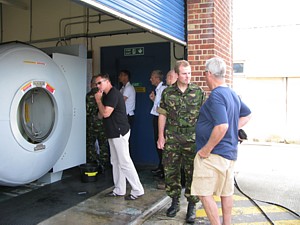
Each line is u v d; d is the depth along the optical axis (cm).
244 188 504
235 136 296
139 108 622
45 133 461
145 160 623
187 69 348
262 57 1103
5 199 434
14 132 398
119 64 636
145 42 609
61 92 474
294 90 1082
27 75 414
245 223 369
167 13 428
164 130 378
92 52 649
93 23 645
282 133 1095
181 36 479
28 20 705
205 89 477
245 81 1129
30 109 445
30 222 358
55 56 489
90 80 649
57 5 675
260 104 1117
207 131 289
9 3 657
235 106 294
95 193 457
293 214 395
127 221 358
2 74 389
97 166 526
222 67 294
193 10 485
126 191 462
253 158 775
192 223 357
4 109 388
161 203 413
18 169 411
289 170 632
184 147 358
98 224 351
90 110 574
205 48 479
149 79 612
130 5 332
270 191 489
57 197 440
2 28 734
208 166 286
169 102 361
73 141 527
